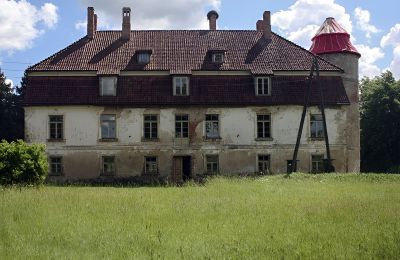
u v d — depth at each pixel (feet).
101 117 132.67
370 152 211.82
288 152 133.90
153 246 33.40
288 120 134.41
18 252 31.94
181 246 32.78
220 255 30.58
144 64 135.54
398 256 29.60
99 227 40.50
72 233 37.93
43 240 35.86
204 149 133.08
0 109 193.67
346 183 89.40
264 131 134.51
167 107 133.08
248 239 35.17
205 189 77.71
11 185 84.64
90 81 132.87
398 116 204.03
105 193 71.61
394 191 71.00
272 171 133.28
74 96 131.13
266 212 47.78
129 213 48.11
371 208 48.06
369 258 29.22
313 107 134.82
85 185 120.57
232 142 133.39
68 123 131.95
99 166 131.64
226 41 146.00
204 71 134.62
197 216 46.03
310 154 134.21
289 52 142.20
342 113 135.85
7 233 38.04
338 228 38.27
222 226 40.42
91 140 132.05
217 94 132.98
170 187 97.09
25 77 209.36
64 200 58.65
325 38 149.28
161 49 141.18
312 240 34.24
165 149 132.87
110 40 144.05
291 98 133.69
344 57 145.69
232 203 55.57
